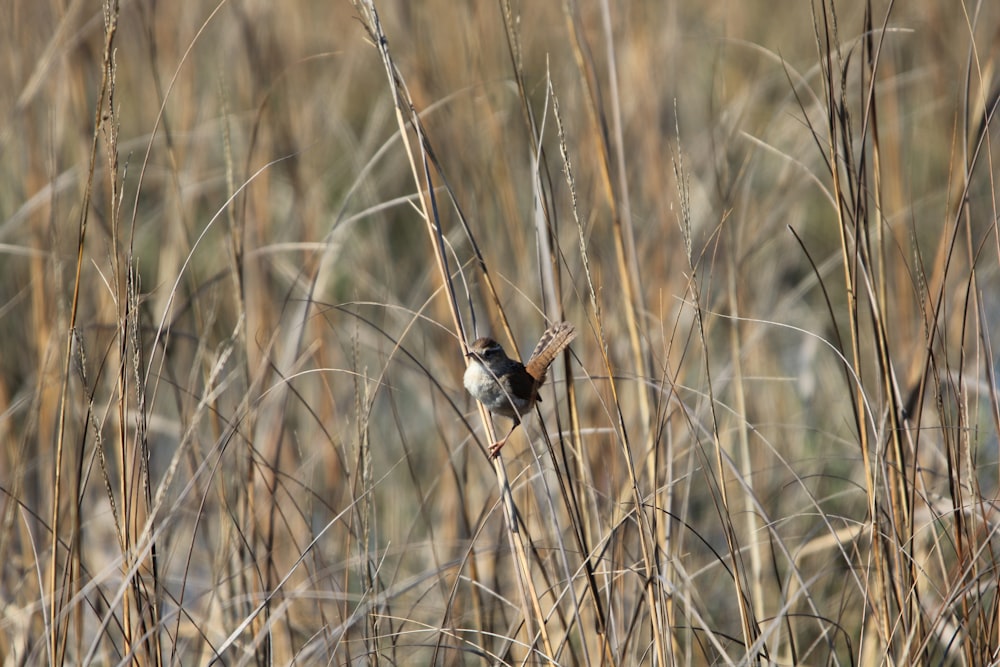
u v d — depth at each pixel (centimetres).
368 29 897
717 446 847
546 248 995
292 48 1767
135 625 848
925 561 1012
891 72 1667
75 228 1360
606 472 1130
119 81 1728
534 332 1454
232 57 1587
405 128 880
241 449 1099
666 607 907
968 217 896
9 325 1445
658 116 1523
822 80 895
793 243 1588
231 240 1094
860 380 867
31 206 1211
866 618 930
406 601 1191
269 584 1005
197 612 1155
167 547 997
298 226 1594
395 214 1902
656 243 1390
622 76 1510
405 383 1567
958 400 880
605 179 1037
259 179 1465
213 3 1786
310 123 1666
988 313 1411
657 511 988
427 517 1098
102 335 1273
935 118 1811
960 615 967
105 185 1285
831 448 1426
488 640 1063
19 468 1004
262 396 995
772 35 2094
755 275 1534
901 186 1529
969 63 905
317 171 1700
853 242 902
